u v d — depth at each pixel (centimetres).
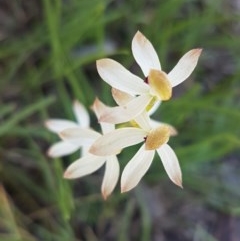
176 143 15
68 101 14
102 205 15
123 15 16
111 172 8
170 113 14
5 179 15
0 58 15
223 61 18
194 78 17
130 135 7
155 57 7
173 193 16
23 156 15
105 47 16
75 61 15
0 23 16
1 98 15
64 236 14
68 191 12
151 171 15
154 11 16
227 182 16
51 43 15
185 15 17
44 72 16
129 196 15
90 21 14
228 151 15
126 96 7
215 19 16
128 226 15
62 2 16
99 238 15
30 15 16
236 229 16
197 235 16
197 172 16
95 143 7
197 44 17
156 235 16
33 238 14
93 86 16
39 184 15
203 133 15
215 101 16
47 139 15
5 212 14
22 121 15
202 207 16
